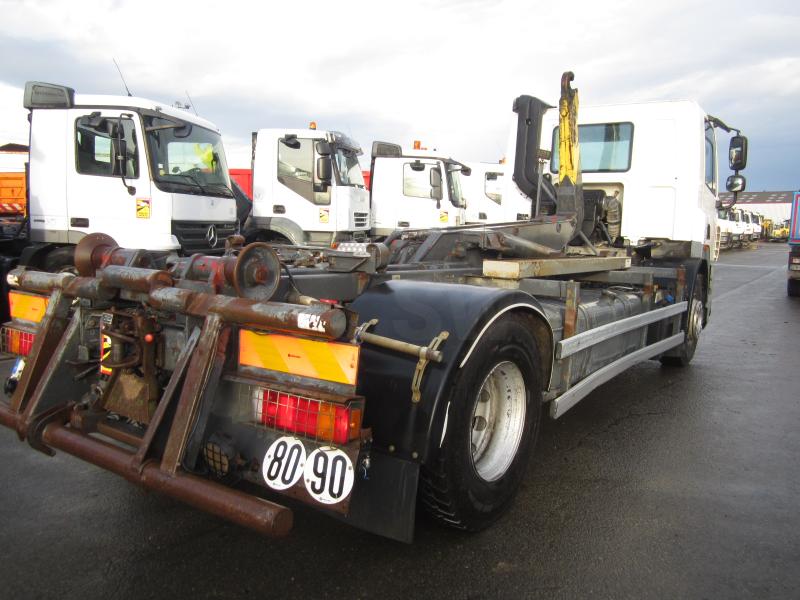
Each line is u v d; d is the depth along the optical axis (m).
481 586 2.60
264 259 2.55
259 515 2.10
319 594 2.52
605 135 6.84
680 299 6.27
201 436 2.39
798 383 6.17
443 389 2.56
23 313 3.23
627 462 4.00
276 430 2.38
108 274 2.76
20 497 3.34
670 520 3.21
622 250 6.27
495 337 2.85
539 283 4.07
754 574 2.72
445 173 14.33
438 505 2.75
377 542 2.92
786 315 11.31
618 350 4.82
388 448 2.56
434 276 3.94
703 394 5.72
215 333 2.40
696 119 6.39
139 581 2.59
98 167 7.83
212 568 2.70
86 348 2.98
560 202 5.82
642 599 2.54
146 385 2.71
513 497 3.18
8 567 2.68
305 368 2.36
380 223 14.05
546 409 4.95
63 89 7.63
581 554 2.86
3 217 9.28
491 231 4.57
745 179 7.44
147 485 2.34
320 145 10.59
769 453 4.20
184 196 8.20
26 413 2.81
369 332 2.75
